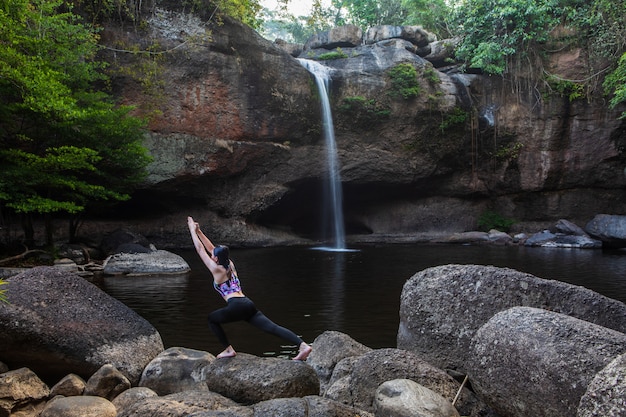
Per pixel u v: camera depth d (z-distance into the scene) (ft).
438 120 95.66
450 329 16.99
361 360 16.66
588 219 99.40
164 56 76.18
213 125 80.74
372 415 14.39
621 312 15.57
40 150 58.65
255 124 84.48
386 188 99.76
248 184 86.48
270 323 16.74
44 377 18.66
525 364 12.52
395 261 62.64
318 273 51.65
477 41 98.84
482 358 13.65
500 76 98.63
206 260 17.03
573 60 94.89
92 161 54.90
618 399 9.59
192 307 34.32
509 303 16.35
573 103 95.86
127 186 67.10
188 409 14.14
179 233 81.30
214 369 16.31
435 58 104.42
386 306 34.86
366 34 104.78
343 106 91.71
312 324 29.81
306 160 90.07
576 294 16.03
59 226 71.20
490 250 77.15
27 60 46.70
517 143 98.37
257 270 54.13
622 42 87.92
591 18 90.17
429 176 98.73
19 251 55.26
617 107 93.97
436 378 15.76
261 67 84.43
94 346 18.76
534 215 101.19
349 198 102.47
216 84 80.38
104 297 20.83
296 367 15.66
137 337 19.98
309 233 103.55
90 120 53.93
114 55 72.74
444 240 93.15
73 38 56.95
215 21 80.43
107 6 71.67
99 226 75.05
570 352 11.99
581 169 97.71
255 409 13.55
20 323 17.72
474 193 101.86
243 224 86.17
